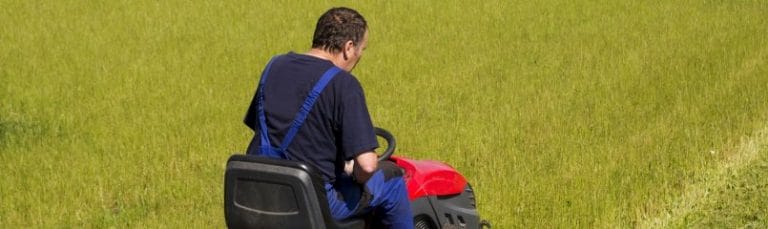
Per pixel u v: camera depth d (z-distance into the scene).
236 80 25.81
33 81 25.70
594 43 30.53
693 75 25.08
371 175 9.79
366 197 10.22
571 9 37.12
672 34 31.70
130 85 25.12
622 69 26.22
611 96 22.95
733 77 24.81
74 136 20.06
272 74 10.07
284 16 36.34
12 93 24.20
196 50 30.12
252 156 9.98
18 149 19.08
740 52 28.30
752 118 20.64
